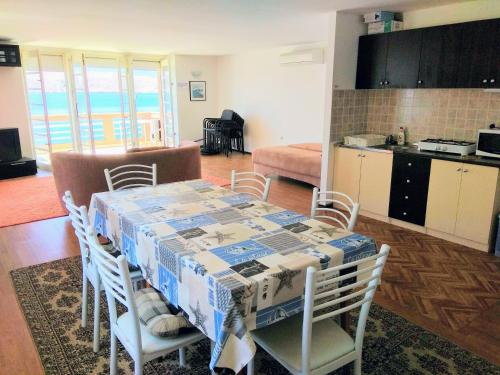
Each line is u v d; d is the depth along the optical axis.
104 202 2.43
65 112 8.41
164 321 1.66
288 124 7.80
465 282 2.97
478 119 3.88
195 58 9.12
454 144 3.80
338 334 1.68
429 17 4.05
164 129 9.72
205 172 6.89
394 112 4.63
